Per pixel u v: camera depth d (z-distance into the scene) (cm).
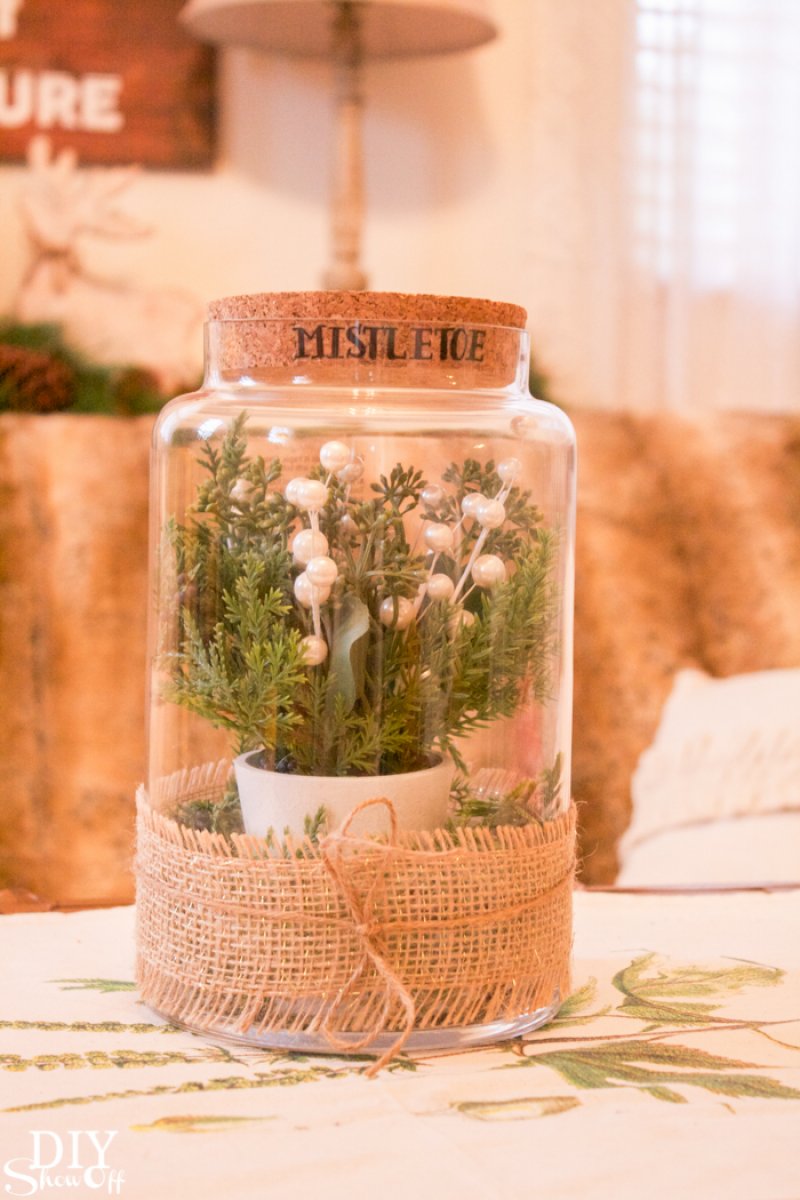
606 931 69
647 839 143
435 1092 47
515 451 56
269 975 51
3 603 167
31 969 62
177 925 54
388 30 199
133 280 222
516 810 56
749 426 189
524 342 59
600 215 231
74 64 217
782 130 236
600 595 175
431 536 54
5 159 216
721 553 180
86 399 212
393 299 54
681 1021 56
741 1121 45
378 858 51
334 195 203
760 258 239
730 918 72
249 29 201
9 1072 49
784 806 136
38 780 163
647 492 184
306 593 52
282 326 54
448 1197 39
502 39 229
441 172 231
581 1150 42
